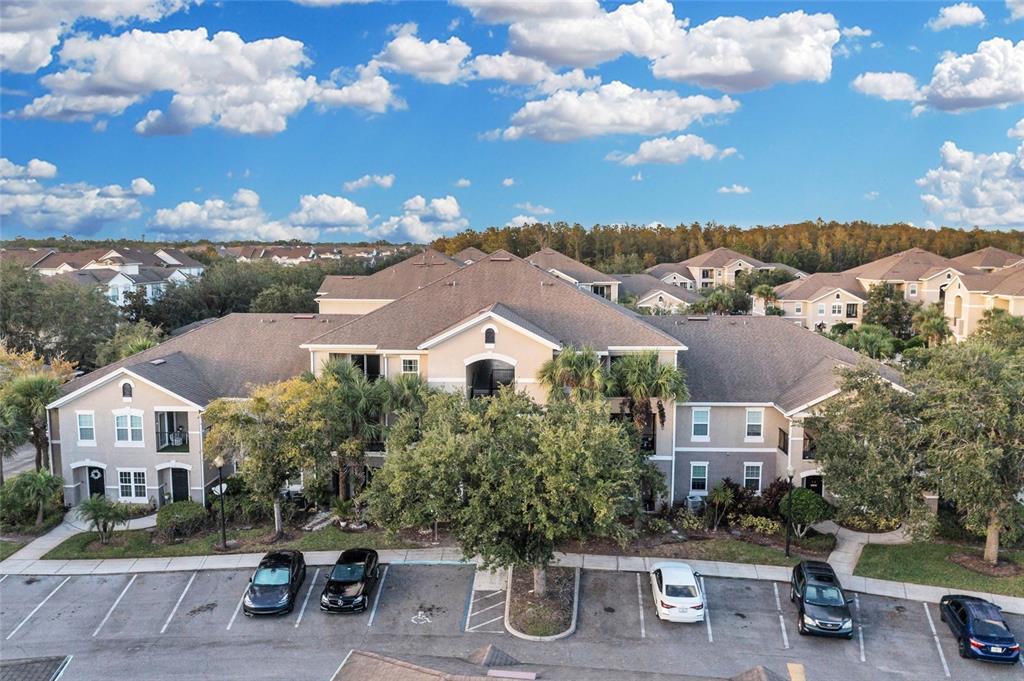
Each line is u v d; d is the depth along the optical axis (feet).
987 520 99.76
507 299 136.15
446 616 90.53
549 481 82.94
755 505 117.19
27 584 99.09
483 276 142.00
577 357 114.32
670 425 121.49
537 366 120.98
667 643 84.23
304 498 126.72
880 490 97.96
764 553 106.32
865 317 285.43
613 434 87.35
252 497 113.29
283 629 87.71
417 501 91.50
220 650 83.10
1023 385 94.32
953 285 273.75
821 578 90.33
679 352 135.33
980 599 86.22
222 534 108.99
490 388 131.54
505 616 90.33
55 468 131.03
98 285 256.11
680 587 89.10
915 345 251.19
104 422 127.24
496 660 66.74
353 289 215.72
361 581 93.25
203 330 148.66
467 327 120.78
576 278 265.13
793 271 414.21
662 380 114.73
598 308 131.85
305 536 113.70
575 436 84.99
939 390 98.58
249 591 91.86
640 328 126.82
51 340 230.07
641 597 94.58
